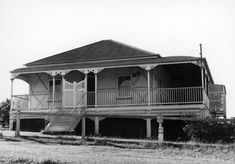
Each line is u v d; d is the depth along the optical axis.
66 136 22.33
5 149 16.92
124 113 27.73
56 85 32.03
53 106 29.20
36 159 14.40
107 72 30.75
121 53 31.58
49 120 28.05
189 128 22.94
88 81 31.28
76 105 28.67
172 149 19.88
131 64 27.81
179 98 29.97
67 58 32.88
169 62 27.00
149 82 27.50
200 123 22.69
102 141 20.91
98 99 29.92
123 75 30.22
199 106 26.19
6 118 40.09
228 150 19.66
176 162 15.34
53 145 19.70
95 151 17.97
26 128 30.44
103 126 28.17
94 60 31.17
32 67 31.95
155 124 27.31
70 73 32.06
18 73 30.77
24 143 19.88
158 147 20.25
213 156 18.47
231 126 22.27
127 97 29.28
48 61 32.81
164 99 29.03
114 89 30.33
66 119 26.48
